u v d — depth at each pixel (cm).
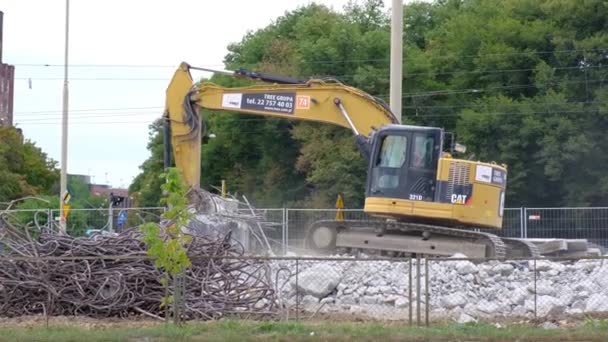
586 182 13162
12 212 6262
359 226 7419
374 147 7256
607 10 14038
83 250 5194
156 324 4688
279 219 9212
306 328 4416
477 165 7050
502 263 5853
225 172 17012
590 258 4891
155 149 18212
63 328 4553
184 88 7581
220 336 4206
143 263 5084
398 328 4428
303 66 16525
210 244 5169
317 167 14625
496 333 4316
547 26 14662
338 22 17438
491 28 15175
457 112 15238
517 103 13700
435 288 5450
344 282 5466
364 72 15862
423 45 18612
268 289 5031
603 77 13850
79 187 18850
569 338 4269
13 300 5088
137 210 9281
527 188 13625
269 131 16125
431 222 7200
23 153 17450
